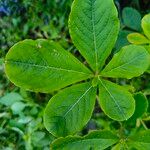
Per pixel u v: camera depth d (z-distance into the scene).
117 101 0.22
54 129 0.21
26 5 0.69
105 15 0.22
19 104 0.58
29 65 0.21
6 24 0.70
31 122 0.56
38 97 0.62
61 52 0.22
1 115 0.60
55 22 0.69
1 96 0.64
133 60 0.22
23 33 0.69
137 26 0.42
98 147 0.23
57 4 0.68
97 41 0.22
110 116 0.22
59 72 0.22
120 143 0.24
